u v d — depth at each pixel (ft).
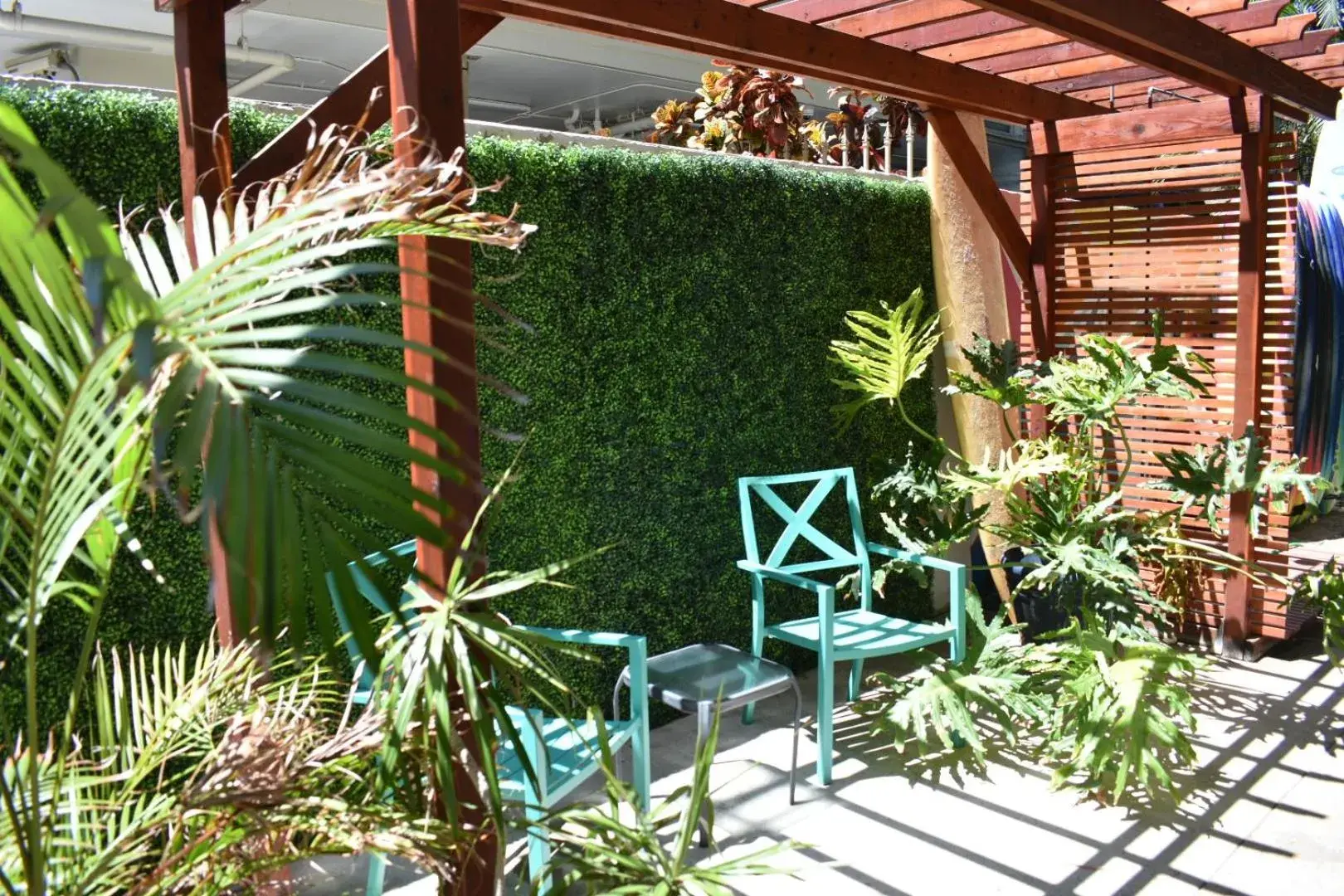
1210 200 15.29
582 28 10.65
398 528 4.05
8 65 21.39
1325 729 12.77
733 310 13.79
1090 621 12.41
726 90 21.15
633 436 12.83
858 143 23.49
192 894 5.85
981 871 9.69
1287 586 15.06
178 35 8.68
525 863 7.80
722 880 6.45
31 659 4.95
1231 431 15.28
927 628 12.60
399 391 10.69
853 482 13.84
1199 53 12.14
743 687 10.48
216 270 4.32
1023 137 31.78
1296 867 9.66
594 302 12.30
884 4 11.27
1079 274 16.76
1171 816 10.71
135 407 4.98
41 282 4.84
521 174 11.50
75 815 6.03
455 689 6.40
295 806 5.86
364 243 4.76
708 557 13.78
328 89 28.96
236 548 3.66
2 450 6.18
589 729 9.48
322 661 8.12
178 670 7.25
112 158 8.93
